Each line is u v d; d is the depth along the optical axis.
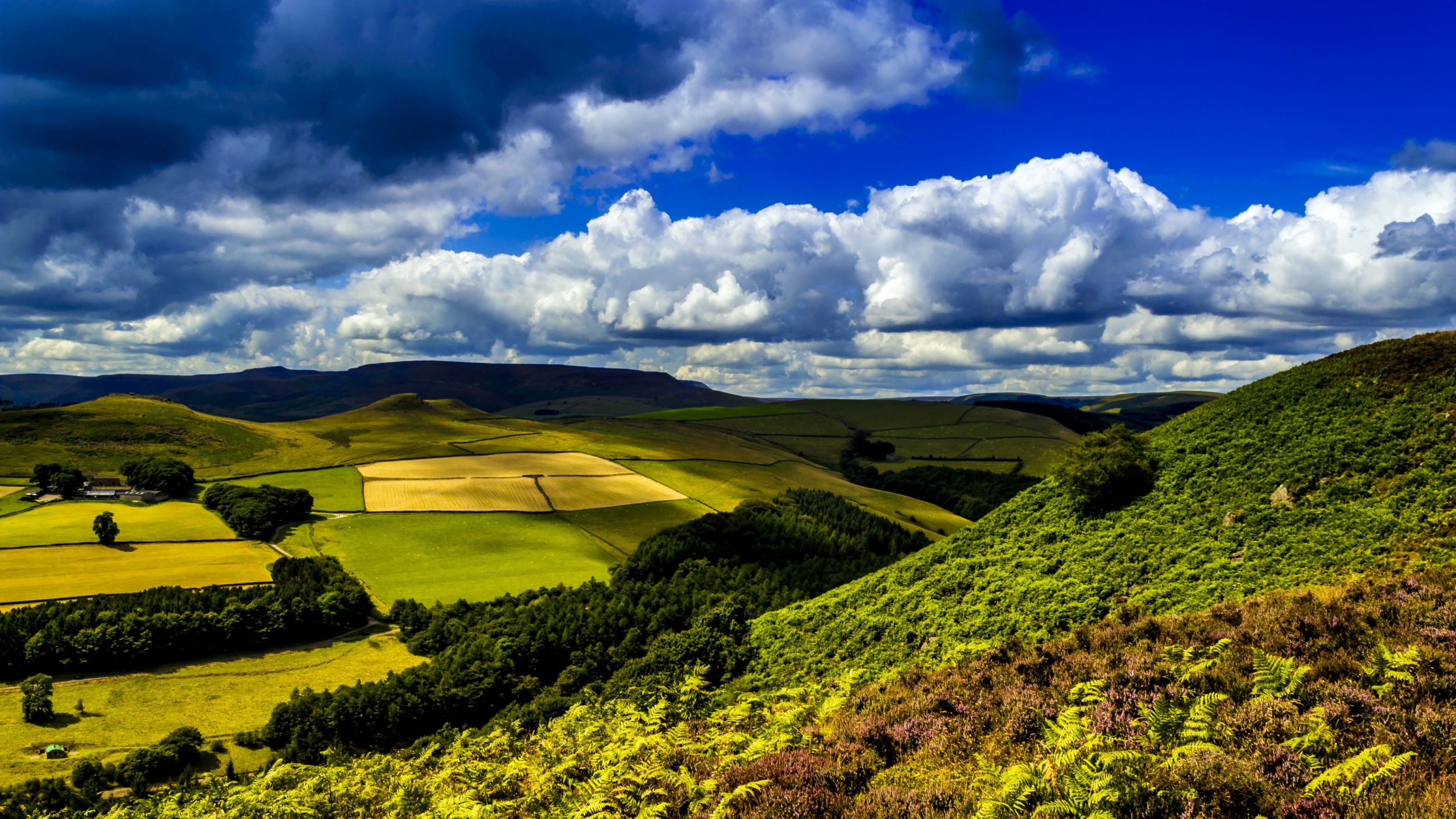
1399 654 13.46
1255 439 46.84
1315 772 10.02
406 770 27.86
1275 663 14.34
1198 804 9.38
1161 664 16.88
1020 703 16.30
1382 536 31.66
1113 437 51.38
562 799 15.94
